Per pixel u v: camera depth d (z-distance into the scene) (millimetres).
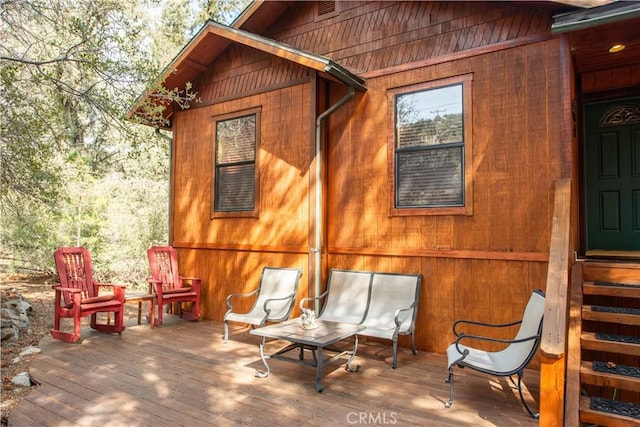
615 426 2428
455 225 4402
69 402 3098
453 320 4348
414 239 4633
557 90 3941
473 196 4305
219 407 3012
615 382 2643
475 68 4352
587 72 4617
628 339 2928
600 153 4668
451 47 4523
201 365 3965
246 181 5867
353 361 4129
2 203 5762
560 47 3717
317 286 5031
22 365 3990
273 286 5281
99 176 9492
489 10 4324
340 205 5172
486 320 4180
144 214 9195
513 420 2828
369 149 4988
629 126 4539
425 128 4629
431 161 4582
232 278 5879
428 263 4535
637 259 4086
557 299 2791
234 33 5305
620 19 3146
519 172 4086
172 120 6742
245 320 4641
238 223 5875
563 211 3289
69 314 4887
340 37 5332
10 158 4891
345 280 4945
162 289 5957
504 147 4172
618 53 4023
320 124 5156
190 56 5949
